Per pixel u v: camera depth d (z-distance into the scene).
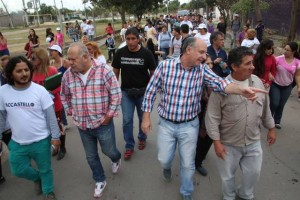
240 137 2.99
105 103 3.37
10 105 3.14
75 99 3.32
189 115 3.16
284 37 19.95
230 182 3.28
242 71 2.77
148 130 3.24
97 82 3.25
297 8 13.91
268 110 3.09
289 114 6.36
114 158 3.88
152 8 35.97
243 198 3.51
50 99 3.31
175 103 3.12
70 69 3.29
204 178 4.06
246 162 3.18
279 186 3.82
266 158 4.54
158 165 4.46
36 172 3.60
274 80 5.23
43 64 4.26
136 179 4.12
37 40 13.31
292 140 5.11
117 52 4.50
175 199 3.66
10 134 3.94
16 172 3.39
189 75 3.05
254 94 2.58
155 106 7.17
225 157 3.13
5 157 5.04
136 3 27.77
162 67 3.15
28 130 3.21
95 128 3.42
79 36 25.34
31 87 3.17
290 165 4.33
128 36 4.25
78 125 3.42
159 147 3.37
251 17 27.62
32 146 3.30
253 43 7.86
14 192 3.97
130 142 4.65
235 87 2.69
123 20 28.45
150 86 3.24
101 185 3.78
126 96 4.56
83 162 4.68
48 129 3.41
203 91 3.47
